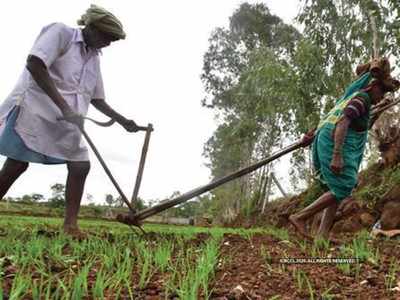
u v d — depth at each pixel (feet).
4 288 7.03
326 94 38.55
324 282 8.71
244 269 9.64
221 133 80.69
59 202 96.12
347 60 37.86
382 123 32.04
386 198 27.04
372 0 31.91
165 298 7.00
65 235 13.15
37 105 13.47
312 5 38.73
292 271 9.60
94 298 6.82
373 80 14.30
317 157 14.97
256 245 13.39
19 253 9.87
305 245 12.77
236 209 77.61
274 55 44.34
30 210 80.59
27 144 13.33
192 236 15.79
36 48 13.16
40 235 13.35
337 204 14.51
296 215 14.32
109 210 93.81
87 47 14.44
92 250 11.03
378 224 24.99
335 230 28.19
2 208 80.94
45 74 13.14
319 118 38.24
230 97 84.69
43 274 7.87
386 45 32.30
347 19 36.73
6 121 13.57
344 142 14.12
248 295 7.55
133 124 15.58
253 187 70.28
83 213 92.89
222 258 10.83
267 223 45.24
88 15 14.19
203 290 7.73
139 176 14.79
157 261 9.50
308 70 38.47
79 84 14.20
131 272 8.69
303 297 7.73
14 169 13.83
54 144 13.71
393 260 10.92
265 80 41.11
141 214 14.44
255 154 68.90
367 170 33.19
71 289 7.20
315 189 36.58
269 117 46.21
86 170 14.30
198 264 9.02
